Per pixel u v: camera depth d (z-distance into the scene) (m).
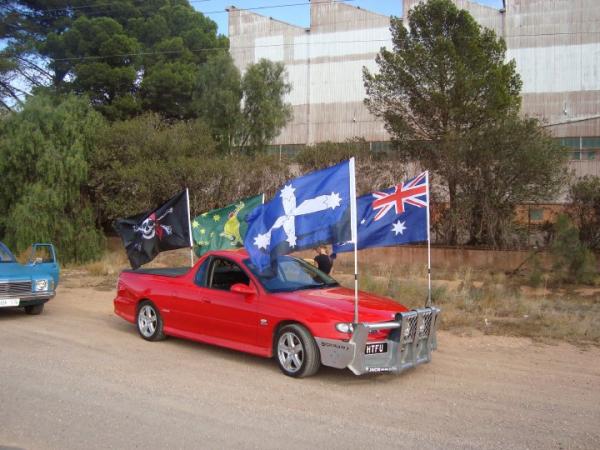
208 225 11.96
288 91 37.94
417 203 8.77
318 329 6.80
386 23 44.62
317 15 46.66
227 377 7.02
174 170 22.67
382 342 6.77
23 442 4.95
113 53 34.31
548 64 40.47
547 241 18.62
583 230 18.16
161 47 36.62
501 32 41.28
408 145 21.69
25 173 20.91
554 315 10.86
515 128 18.83
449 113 21.36
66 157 21.03
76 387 6.50
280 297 7.37
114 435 5.11
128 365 7.50
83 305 12.53
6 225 20.70
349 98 45.47
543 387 6.76
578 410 5.95
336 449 4.85
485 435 5.21
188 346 8.66
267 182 23.27
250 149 35.38
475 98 21.27
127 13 38.47
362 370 6.55
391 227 9.02
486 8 41.66
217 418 5.57
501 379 7.08
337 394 6.42
